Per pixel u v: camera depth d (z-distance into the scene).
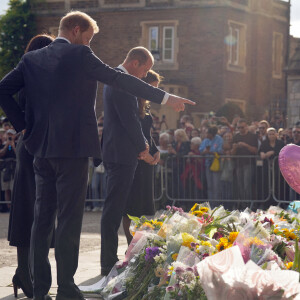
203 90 27.08
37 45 4.69
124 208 6.12
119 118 5.71
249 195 12.50
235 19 27.61
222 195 12.70
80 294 4.21
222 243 3.75
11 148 13.84
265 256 3.55
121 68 5.73
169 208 4.99
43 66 4.21
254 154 12.50
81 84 4.16
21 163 4.72
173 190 13.01
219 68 26.94
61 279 4.16
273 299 2.97
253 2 28.66
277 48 30.44
